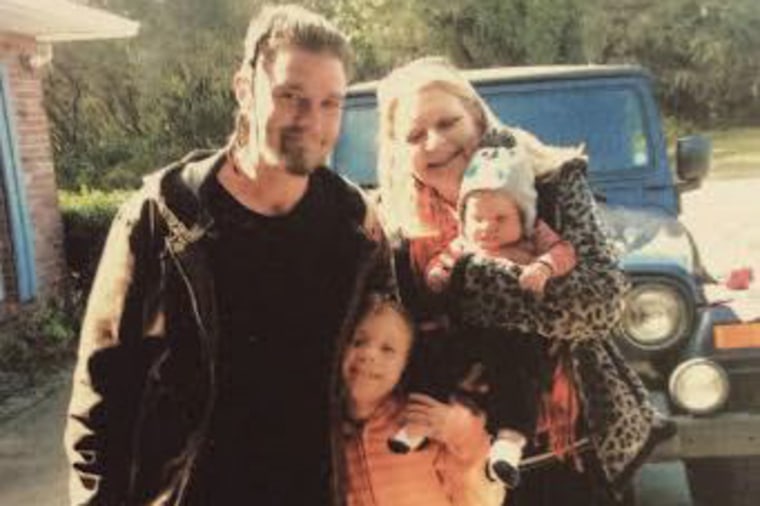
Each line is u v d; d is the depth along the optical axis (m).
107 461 2.19
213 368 2.12
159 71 22.77
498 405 2.46
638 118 5.04
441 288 2.46
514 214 2.43
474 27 20.36
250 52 2.15
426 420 2.43
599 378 2.55
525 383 2.46
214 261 2.12
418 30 20.19
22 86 9.59
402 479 2.44
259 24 2.14
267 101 2.10
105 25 9.89
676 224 4.42
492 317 2.43
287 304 2.17
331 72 2.12
